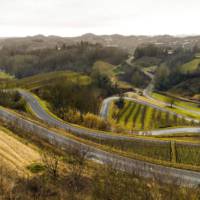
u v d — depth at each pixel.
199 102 165.25
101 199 20.84
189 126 102.06
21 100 94.50
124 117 123.62
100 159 41.81
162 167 41.91
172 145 62.59
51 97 108.81
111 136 68.12
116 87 173.88
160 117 126.06
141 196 20.42
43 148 37.59
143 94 185.75
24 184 22.28
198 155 55.72
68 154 36.44
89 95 125.25
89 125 82.44
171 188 22.05
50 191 21.86
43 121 68.94
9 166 27.47
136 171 29.56
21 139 38.84
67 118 84.88
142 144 62.25
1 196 19.12
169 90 198.75
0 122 46.59
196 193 22.48
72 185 24.00
